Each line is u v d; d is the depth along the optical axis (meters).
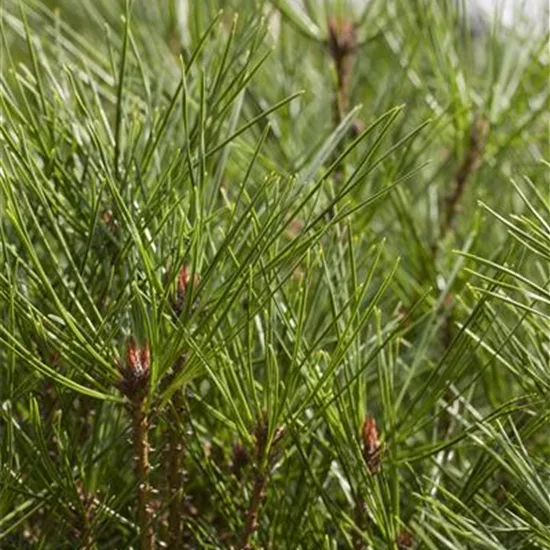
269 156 0.91
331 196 0.79
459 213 0.95
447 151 1.01
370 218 0.84
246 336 0.72
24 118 0.71
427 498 0.64
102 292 0.68
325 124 0.95
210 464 0.72
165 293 0.62
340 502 0.77
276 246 0.68
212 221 0.73
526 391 0.72
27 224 0.70
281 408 0.65
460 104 0.93
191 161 0.67
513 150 0.97
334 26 0.97
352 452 0.69
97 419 0.70
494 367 0.80
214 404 0.75
